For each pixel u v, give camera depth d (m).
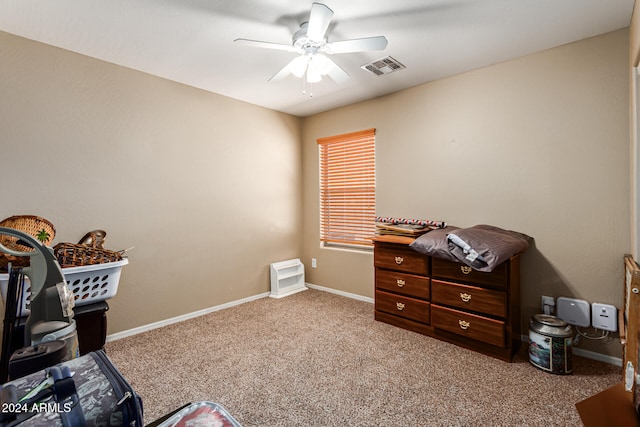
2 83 2.15
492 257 2.08
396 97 3.35
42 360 0.89
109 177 2.63
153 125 2.89
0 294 1.84
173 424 0.75
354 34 2.20
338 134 3.92
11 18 1.98
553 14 1.96
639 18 1.65
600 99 2.21
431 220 3.11
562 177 2.38
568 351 2.05
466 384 1.96
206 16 1.98
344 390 1.91
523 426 1.59
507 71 2.61
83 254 2.00
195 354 2.38
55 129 2.36
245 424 1.63
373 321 3.03
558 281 2.41
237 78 2.98
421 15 1.98
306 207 4.33
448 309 2.52
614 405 1.07
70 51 2.42
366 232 3.71
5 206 2.17
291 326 2.92
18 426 0.60
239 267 3.62
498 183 2.68
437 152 3.05
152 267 2.90
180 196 3.10
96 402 0.68
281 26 2.10
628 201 2.13
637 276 1.30
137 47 2.38
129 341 2.62
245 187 3.68
